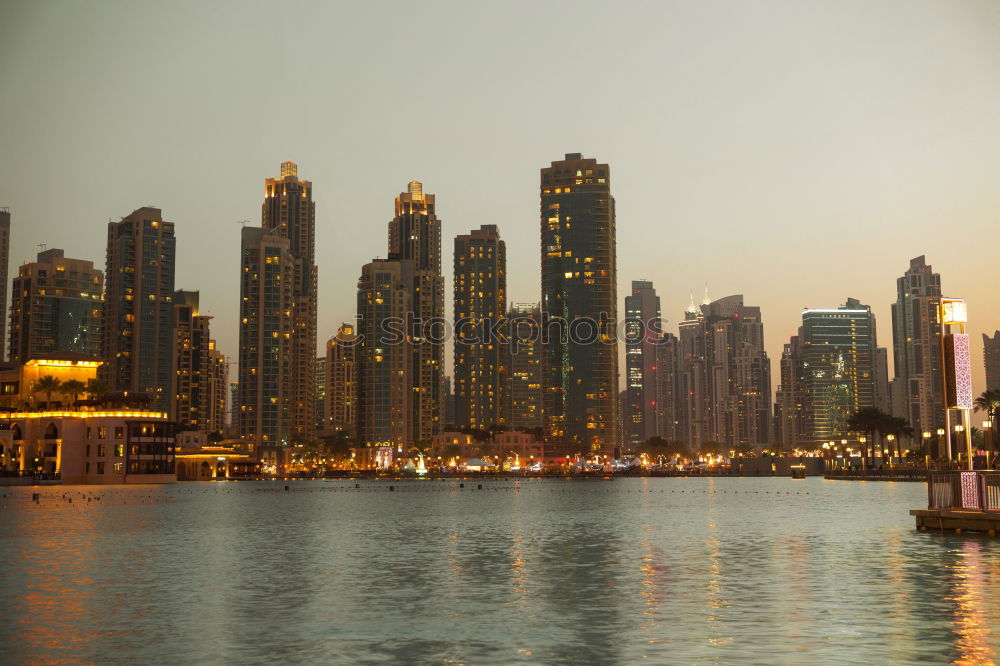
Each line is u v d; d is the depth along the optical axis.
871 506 118.75
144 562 54.09
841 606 34.91
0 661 27.05
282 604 37.59
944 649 27.19
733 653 27.20
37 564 52.88
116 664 26.66
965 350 65.25
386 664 26.61
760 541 65.62
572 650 28.14
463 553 59.53
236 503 147.75
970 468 65.75
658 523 90.25
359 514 113.69
